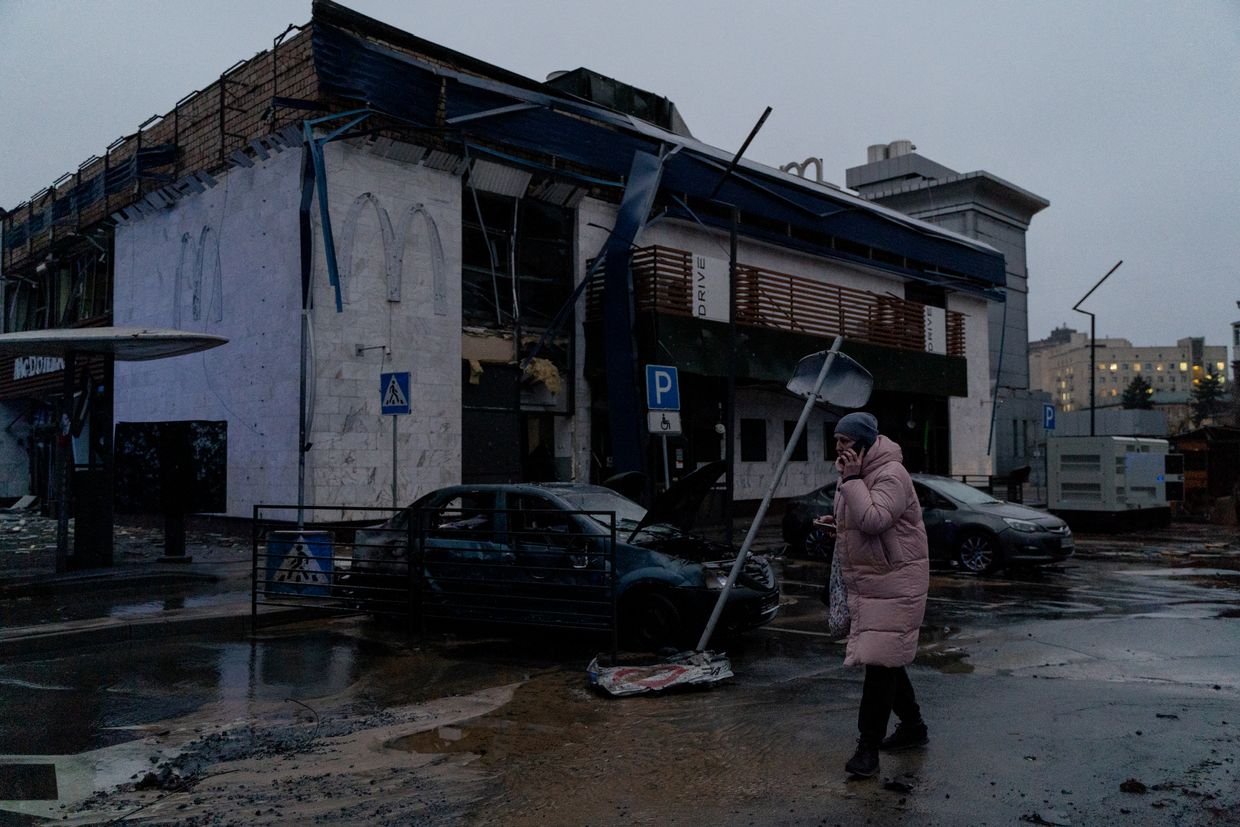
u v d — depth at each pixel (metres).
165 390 18.27
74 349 11.37
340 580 9.32
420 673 7.02
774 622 9.11
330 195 14.94
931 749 4.72
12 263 25.95
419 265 16.05
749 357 19.95
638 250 18.30
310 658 7.61
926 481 13.86
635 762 4.68
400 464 15.52
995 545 12.59
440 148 16.16
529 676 6.86
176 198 18.20
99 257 22.09
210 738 5.26
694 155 20.62
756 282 20.95
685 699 6.04
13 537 17.02
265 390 15.55
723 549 8.24
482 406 17.22
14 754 5.01
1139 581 12.07
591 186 19.11
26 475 26.25
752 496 22.72
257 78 16.38
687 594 7.40
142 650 7.98
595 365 18.92
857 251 26.75
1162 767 4.35
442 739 5.20
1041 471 33.06
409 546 8.39
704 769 4.52
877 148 44.69
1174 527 21.88
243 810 4.11
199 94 18.08
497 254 17.84
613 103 22.92
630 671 6.28
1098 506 20.17
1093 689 6.07
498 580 8.11
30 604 9.68
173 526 12.46
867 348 23.66
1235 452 25.84
